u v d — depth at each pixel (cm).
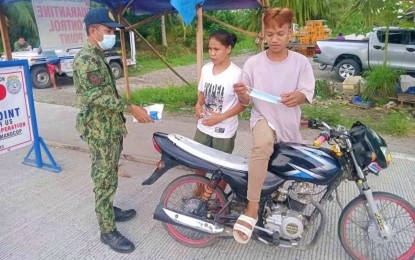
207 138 329
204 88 322
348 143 252
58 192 397
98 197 292
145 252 295
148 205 370
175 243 307
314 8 624
